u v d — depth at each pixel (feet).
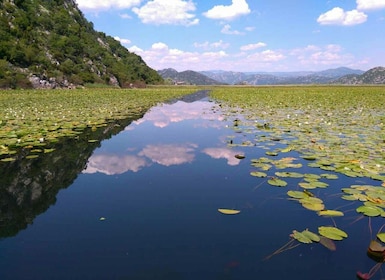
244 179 20.31
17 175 21.34
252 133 35.83
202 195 17.63
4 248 12.18
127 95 119.34
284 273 10.52
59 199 17.15
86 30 263.29
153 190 18.47
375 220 14.47
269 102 84.17
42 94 109.91
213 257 11.53
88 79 190.29
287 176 19.94
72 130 37.93
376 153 25.21
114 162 24.56
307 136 32.73
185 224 14.16
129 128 41.42
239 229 13.67
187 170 22.49
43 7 219.41
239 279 10.25
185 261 11.28
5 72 135.33
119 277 10.35
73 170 22.45
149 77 315.58
